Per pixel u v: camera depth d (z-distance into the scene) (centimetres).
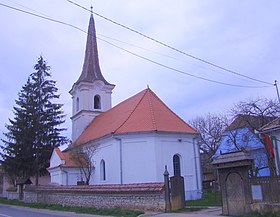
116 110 3656
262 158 2834
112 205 2205
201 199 2741
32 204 3072
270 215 1385
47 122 4469
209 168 4872
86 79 4234
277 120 2186
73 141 4241
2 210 2572
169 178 1994
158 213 1848
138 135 2836
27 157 4244
